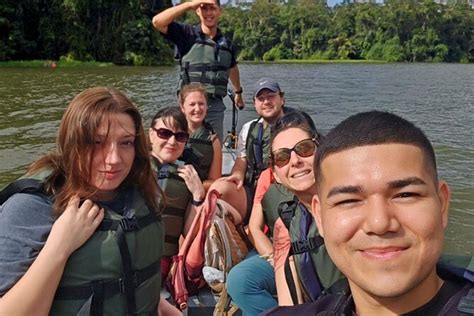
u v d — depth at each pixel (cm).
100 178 176
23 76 2444
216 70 473
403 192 102
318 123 1196
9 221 165
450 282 109
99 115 172
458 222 458
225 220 296
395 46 6962
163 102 1445
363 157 104
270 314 127
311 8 8006
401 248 101
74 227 168
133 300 181
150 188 195
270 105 394
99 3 3622
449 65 5869
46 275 160
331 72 3769
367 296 106
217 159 392
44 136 916
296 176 224
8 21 3431
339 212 106
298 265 215
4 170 680
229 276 254
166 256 308
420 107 1548
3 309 155
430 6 6994
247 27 7581
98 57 3694
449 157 759
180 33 477
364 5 7825
